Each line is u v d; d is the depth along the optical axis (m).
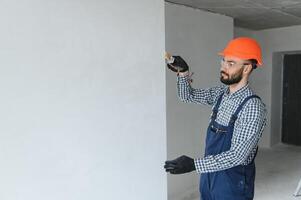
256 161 5.78
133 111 2.50
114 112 2.38
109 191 2.39
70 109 2.14
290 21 5.66
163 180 2.76
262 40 6.72
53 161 2.08
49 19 2.00
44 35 1.99
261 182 4.63
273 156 6.12
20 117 1.92
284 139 7.08
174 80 4.11
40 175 2.03
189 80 2.00
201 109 4.57
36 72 1.97
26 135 1.95
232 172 1.77
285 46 6.41
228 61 1.69
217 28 4.82
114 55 2.35
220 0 3.95
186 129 4.36
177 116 4.21
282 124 7.08
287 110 7.02
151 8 2.56
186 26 4.28
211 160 1.59
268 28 6.52
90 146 2.26
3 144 1.87
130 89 2.47
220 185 1.79
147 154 2.62
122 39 2.39
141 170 2.59
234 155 1.59
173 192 4.24
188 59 4.34
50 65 2.02
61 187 2.13
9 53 1.85
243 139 1.60
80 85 2.18
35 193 2.02
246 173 1.80
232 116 1.68
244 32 6.57
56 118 2.07
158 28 2.63
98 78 2.27
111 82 2.35
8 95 1.86
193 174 4.50
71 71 2.12
